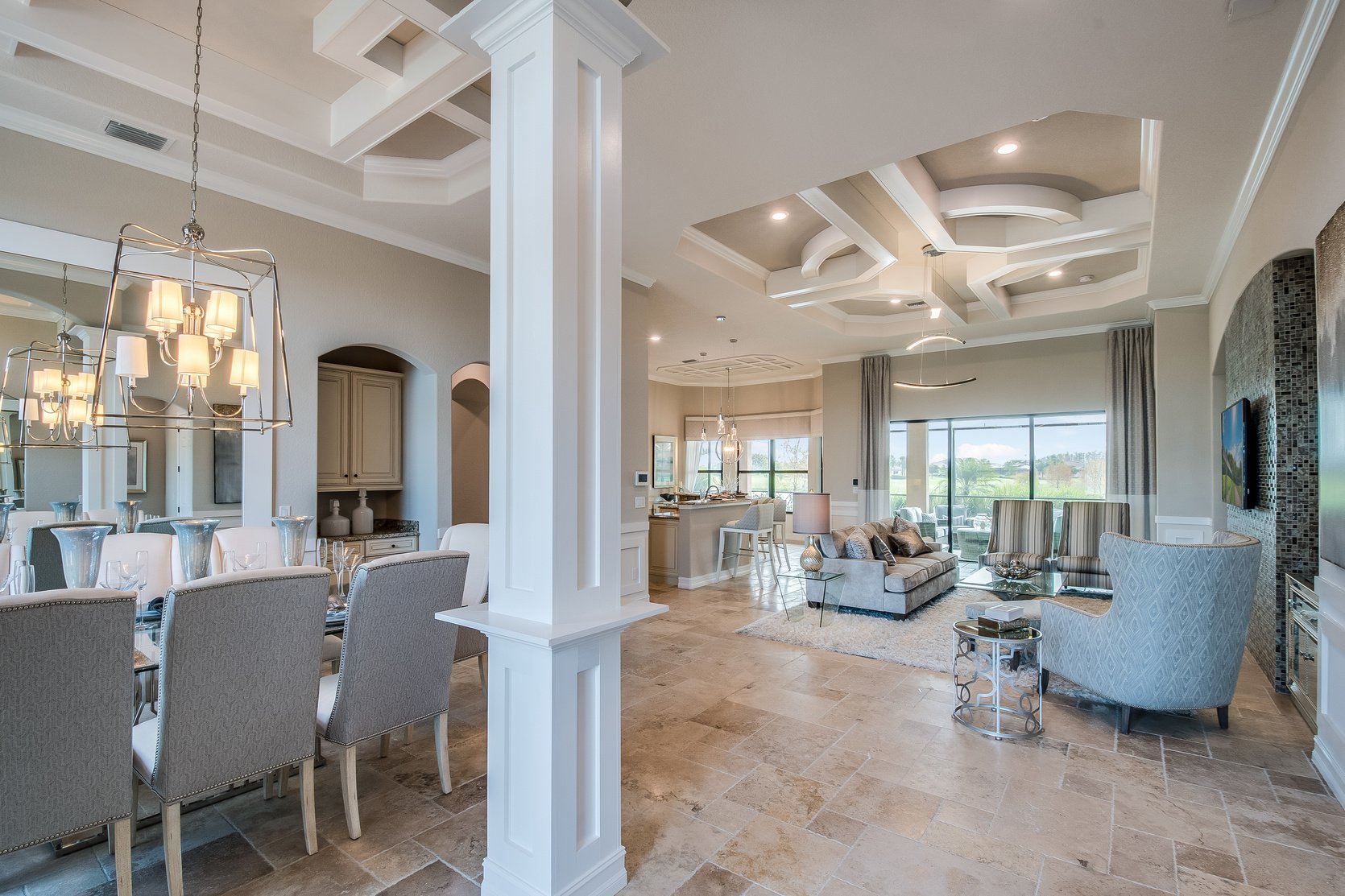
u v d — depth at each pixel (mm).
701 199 3945
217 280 3535
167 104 2951
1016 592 4914
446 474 4863
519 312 1833
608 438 1909
